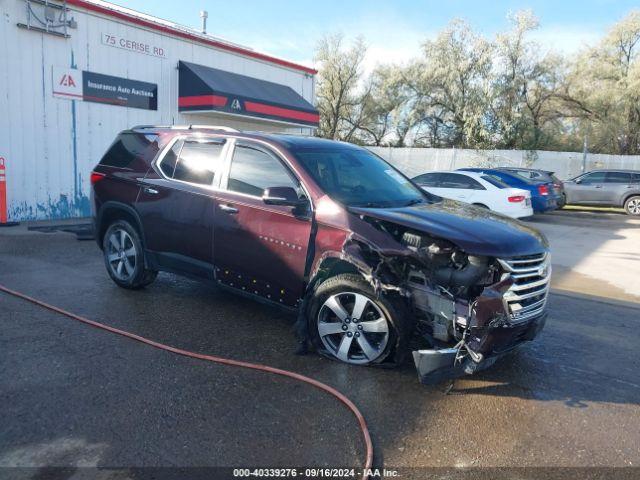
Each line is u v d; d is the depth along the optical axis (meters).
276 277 4.72
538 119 34.16
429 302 4.00
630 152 32.88
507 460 3.19
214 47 16.17
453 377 3.86
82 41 12.80
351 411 3.66
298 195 4.66
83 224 11.76
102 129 13.50
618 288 7.97
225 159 5.28
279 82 18.91
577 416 3.77
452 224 4.13
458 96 31.50
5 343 4.61
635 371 4.64
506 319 3.85
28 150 12.08
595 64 32.69
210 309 5.79
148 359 4.40
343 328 4.36
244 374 4.18
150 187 5.78
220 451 3.14
